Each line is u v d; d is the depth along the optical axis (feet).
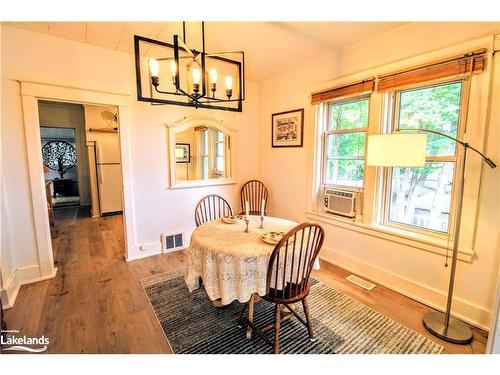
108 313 7.20
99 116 18.33
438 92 7.44
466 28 6.51
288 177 12.56
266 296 5.69
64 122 20.39
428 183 7.82
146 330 6.51
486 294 6.51
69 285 8.71
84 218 18.13
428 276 7.57
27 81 8.29
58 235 14.17
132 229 10.83
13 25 7.86
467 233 6.74
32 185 8.68
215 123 12.67
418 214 8.15
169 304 7.64
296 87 11.68
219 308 7.45
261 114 13.96
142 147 10.78
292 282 6.01
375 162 6.47
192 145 12.38
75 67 9.06
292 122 12.00
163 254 11.51
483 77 6.26
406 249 8.04
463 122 6.73
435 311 7.27
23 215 8.62
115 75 9.86
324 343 6.05
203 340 6.15
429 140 7.71
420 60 7.38
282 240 5.16
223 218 8.36
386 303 7.72
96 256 11.25
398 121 8.42
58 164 25.76
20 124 8.38
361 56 8.96
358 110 9.61
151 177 11.13
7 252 7.97
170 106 11.28
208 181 12.78
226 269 5.78
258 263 5.68
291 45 9.25
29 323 6.73
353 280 9.09
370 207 9.04
